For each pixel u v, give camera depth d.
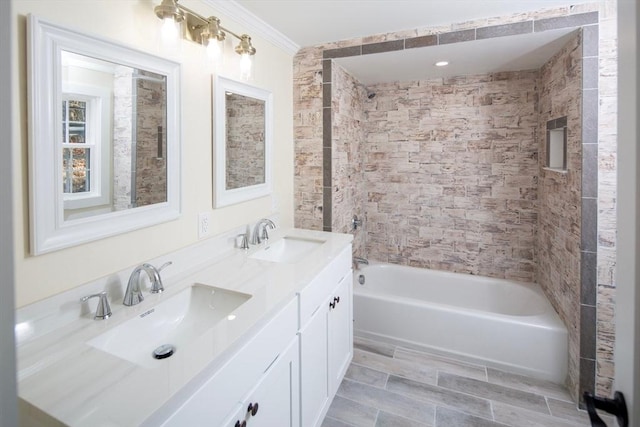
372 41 2.32
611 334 1.84
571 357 2.03
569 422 1.80
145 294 1.29
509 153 2.80
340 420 1.80
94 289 1.16
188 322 1.32
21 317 0.97
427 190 3.09
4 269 0.38
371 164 3.26
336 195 2.62
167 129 1.44
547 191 2.48
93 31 1.14
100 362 0.88
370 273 3.14
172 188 1.48
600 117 1.79
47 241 1.02
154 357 1.12
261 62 2.15
